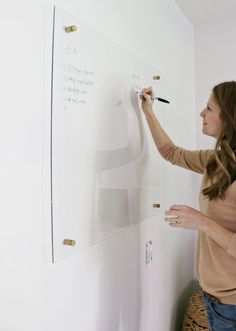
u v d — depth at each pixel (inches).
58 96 36.2
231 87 47.6
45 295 35.0
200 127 99.0
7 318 30.0
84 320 42.8
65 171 37.7
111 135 48.7
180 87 85.8
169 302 79.7
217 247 47.2
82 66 40.7
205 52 98.0
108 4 47.7
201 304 81.4
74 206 39.6
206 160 57.1
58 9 35.9
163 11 72.6
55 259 36.2
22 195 31.5
